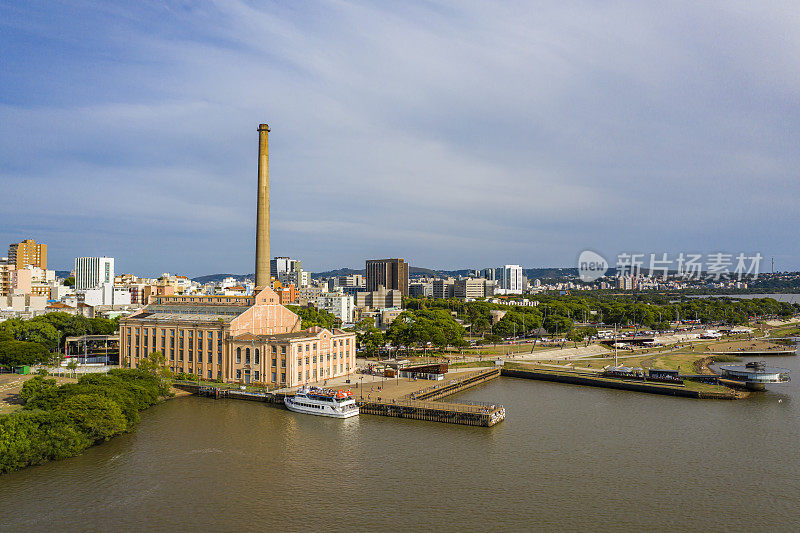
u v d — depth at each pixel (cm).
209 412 18825
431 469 13512
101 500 11600
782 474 13275
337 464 13812
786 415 18838
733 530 10544
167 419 17875
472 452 14775
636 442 15712
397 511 11231
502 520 10875
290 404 19200
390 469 13500
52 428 13988
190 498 11762
